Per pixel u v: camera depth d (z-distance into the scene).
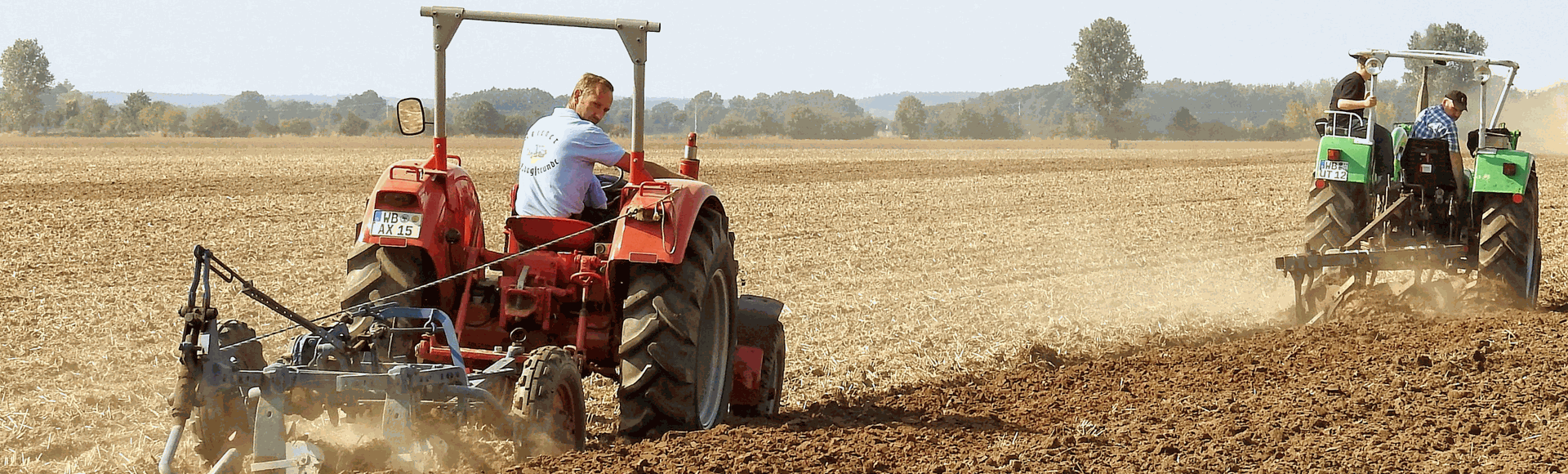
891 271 11.38
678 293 4.93
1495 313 8.29
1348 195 8.80
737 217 16.52
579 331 5.00
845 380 6.64
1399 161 8.92
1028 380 6.69
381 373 4.36
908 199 20.03
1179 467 4.84
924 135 129.25
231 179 23.55
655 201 4.86
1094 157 39.56
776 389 5.91
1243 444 5.21
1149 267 11.79
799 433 5.25
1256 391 6.20
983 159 36.62
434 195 5.11
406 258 5.05
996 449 5.13
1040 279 10.95
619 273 5.14
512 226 5.20
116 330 7.88
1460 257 8.60
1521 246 8.52
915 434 5.30
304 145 52.81
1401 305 8.47
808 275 11.05
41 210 16.47
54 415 5.70
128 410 5.89
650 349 4.85
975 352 7.41
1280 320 8.58
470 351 4.93
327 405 4.14
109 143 52.00
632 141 5.01
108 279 10.24
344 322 4.64
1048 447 5.13
